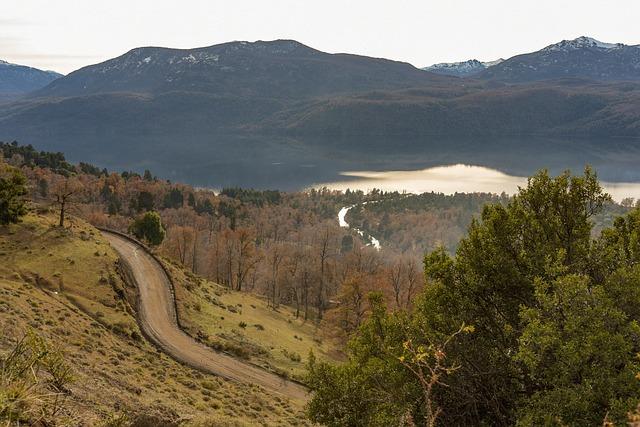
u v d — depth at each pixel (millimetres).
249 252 107375
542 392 9648
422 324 12422
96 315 45531
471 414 10898
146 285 60500
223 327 56094
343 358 63531
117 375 27781
